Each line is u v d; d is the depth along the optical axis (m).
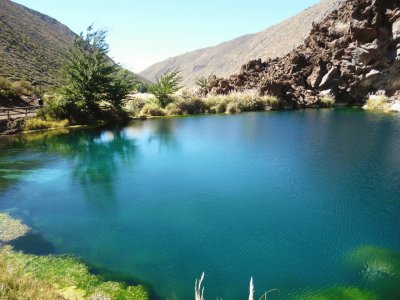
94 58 23.19
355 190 9.52
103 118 23.50
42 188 10.30
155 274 5.90
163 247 6.82
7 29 52.59
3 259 5.24
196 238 7.16
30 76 41.69
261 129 19.16
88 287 5.43
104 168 12.33
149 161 13.17
